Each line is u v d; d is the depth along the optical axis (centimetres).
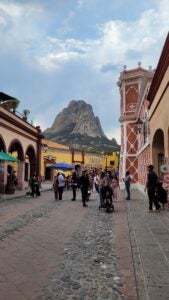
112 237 866
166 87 1325
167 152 1355
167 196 1375
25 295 469
